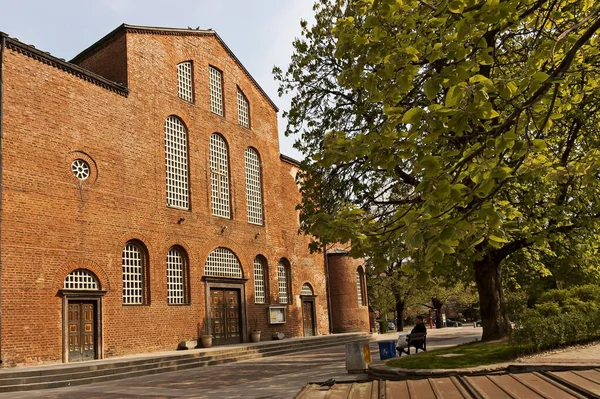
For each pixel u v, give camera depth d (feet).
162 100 94.32
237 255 108.58
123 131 84.43
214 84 111.55
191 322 92.84
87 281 75.05
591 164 19.13
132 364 68.18
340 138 19.07
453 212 16.83
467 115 15.64
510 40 36.65
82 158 76.33
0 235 63.72
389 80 21.39
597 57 27.22
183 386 52.65
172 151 96.22
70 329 71.31
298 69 68.69
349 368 51.57
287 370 63.41
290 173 135.85
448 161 17.20
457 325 231.91
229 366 74.90
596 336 50.75
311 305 135.13
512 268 73.05
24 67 69.92
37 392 52.85
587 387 13.29
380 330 175.11
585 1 24.86
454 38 20.20
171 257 92.43
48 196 70.33
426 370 39.55
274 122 131.13
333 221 20.51
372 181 60.23
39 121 70.74
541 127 17.94
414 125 16.25
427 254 15.56
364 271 150.00
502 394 13.25
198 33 106.22
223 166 109.81
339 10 64.80
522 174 20.48
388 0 20.85
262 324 113.39
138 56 90.53
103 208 78.33
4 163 65.41
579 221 52.34
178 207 94.79
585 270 67.72
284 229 128.36
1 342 61.82
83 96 78.13
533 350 46.19
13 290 64.18
